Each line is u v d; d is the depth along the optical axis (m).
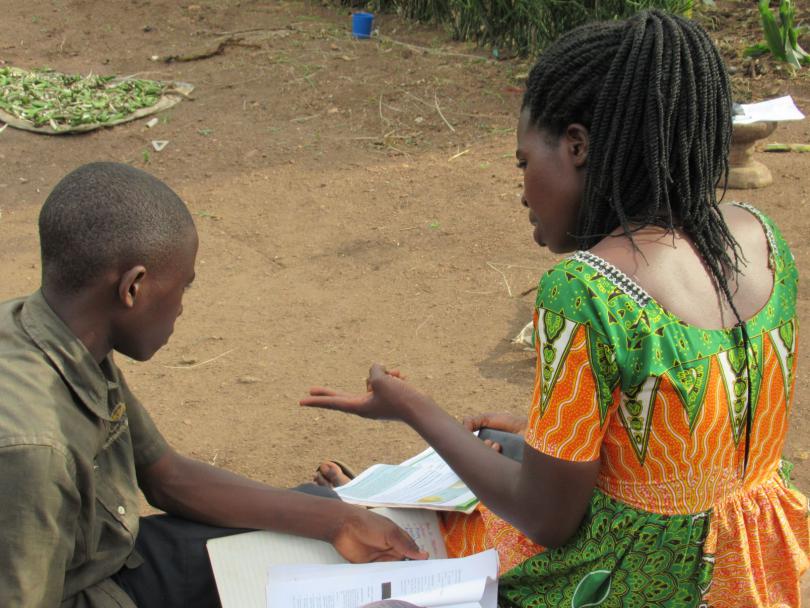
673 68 1.67
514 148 6.14
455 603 1.98
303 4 9.23
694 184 1.76
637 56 1.68
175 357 4.05
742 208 1.95
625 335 1.67
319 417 3.62
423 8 8.41
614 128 1.71
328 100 6.92
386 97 6.93
